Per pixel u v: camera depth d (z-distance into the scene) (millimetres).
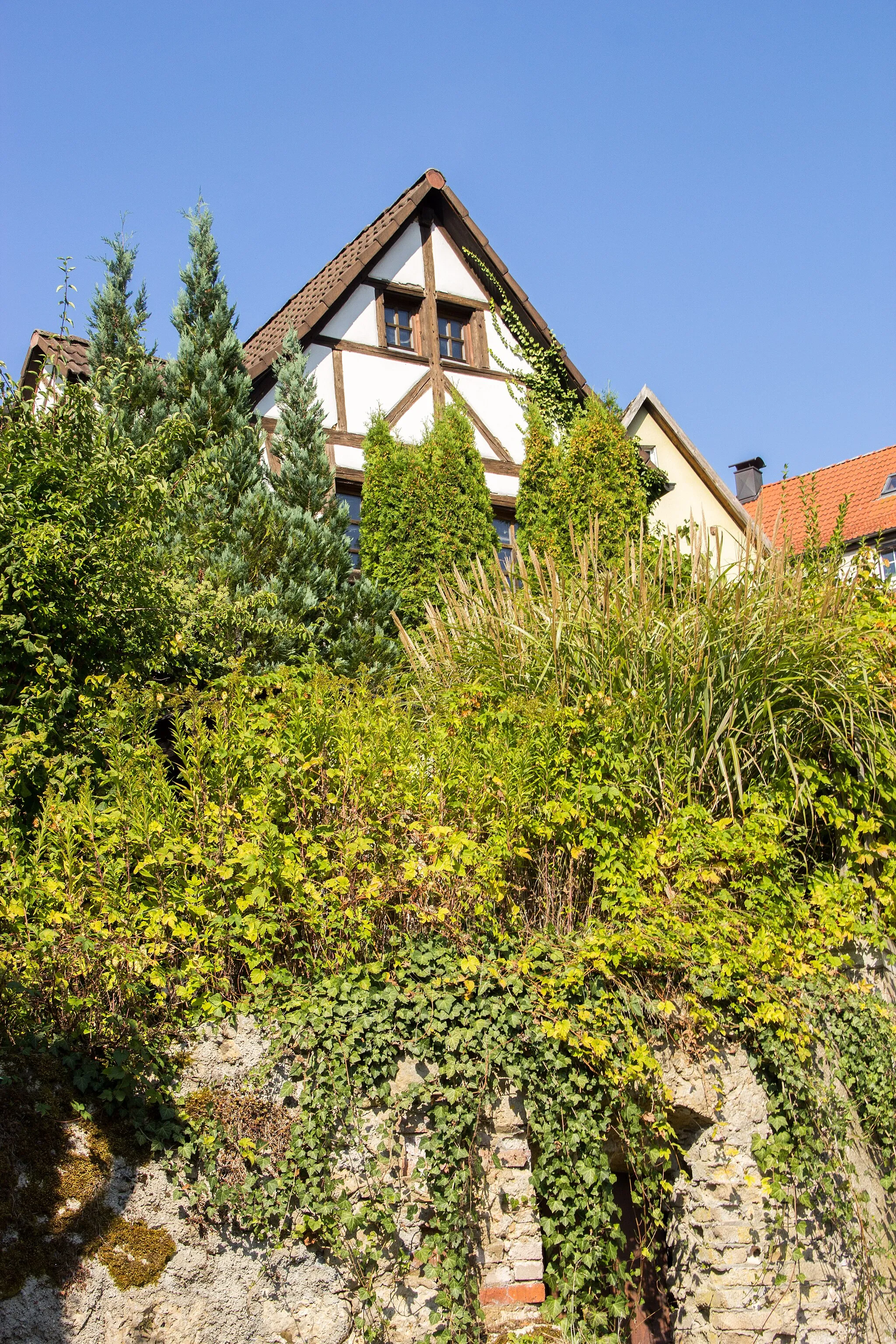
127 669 5902
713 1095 5895
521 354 13711
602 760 6387
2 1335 3943
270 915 5109
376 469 11891
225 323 10844
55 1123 4324
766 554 7523
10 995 4379
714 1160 5930
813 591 7355
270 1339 4578
